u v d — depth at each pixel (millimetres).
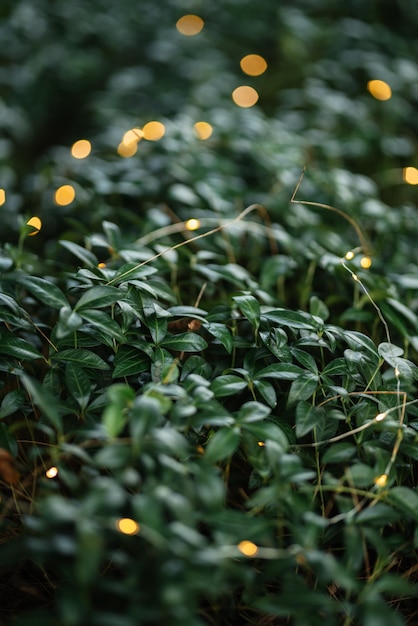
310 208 903
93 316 551
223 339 580
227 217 837
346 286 750
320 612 478
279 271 716
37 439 607
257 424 505
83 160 991
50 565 545
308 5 1456
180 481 463
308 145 1040
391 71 1231
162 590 417
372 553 567
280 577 533
